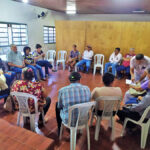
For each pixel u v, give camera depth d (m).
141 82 2.53
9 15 4.76
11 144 1.14
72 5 4.70
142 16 6.59
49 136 1.98
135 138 2.00
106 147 1.82
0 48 4.65
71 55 5.27
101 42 5.27
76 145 1.83
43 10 6.19
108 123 2.27
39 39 6.32
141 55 2.57
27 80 1.81
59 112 1.93
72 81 1.65
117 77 4.70
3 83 2.35
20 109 1.89
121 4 4.11
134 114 1.87
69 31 5.62
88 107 1.63
